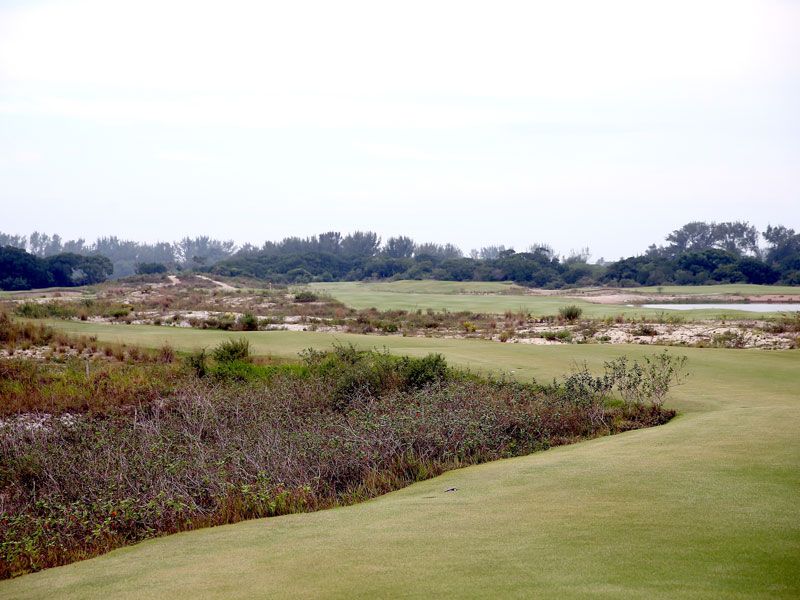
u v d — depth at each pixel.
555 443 13.43
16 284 110.06
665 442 11.24
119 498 10.31
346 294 85.00
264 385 19.69
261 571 6.06
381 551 6.34
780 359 22.39
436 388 17.50
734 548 5.72
